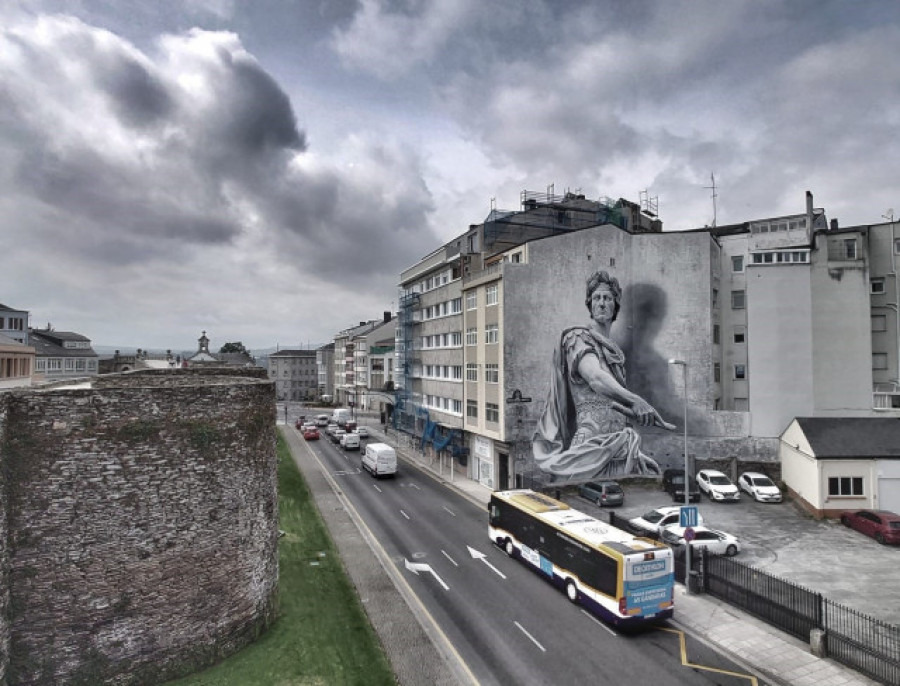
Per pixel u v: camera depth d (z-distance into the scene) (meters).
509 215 47.59
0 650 12.19
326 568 22.78
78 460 13.58
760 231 43.53
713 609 19.69
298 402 137.00
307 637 16.75
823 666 15.78
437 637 17.66
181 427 14.99
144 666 14.02
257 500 16.81
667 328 39.12
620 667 15.91
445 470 46.38
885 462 30.30
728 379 42.00
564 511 23.47
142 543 14.20
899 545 25.89
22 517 12.94
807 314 37.84
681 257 39.38
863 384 37.56
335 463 49.78
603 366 38.19
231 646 15.60
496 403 37.69
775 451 37.88
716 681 15.16
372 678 15.01
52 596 13.12
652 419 38.78
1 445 12.52
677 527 25.47
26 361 31.61
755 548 25.77
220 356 128.62
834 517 30.28
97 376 22.45
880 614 18.78
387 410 77.44
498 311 37.50
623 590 17.64
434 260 54.47
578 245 38.25
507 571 23.42
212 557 15.33
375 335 100.56
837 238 40.19
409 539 27.62
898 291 39.97
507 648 17.00
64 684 13.09
